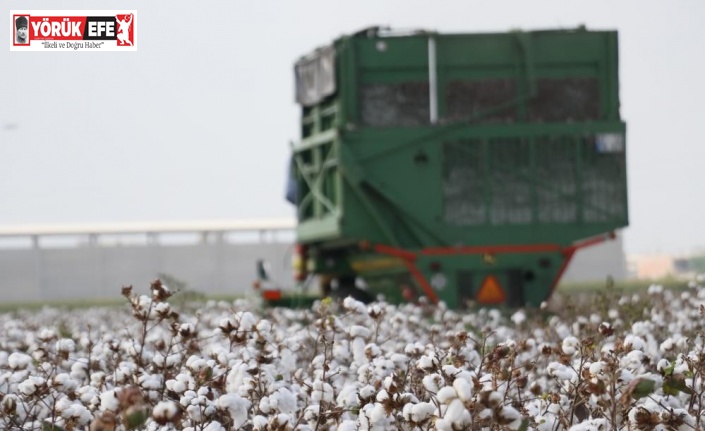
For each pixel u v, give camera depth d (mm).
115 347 18062
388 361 16016
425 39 46281
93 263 133125
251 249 137250
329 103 47719
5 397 15117
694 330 24375
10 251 131500
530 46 46219
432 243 45750
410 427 12719
